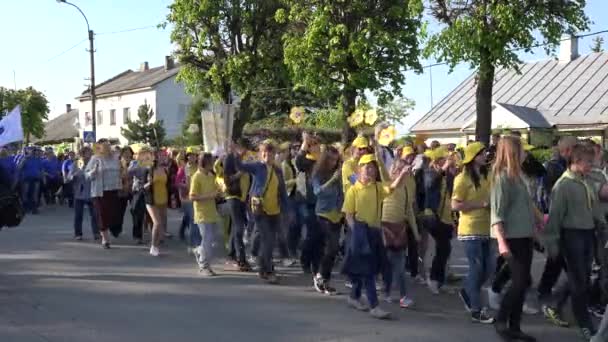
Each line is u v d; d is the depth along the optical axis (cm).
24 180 1888
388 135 861
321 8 2519
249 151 1143
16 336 653
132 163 1352
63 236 1407
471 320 750
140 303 800
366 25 2498
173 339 652
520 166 652
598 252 764
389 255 806
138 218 1303
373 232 752
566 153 734
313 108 4719
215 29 2998
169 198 1443
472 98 4116
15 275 964
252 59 2977
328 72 2583
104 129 6544
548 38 1828
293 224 1070
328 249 873
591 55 3919
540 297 772
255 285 921
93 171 1238
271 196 934
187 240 1332
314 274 945
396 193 806
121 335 662
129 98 6191
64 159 2342
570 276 685
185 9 2931
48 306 777
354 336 677
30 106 5162
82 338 649
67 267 1036
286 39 2680
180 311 766
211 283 930
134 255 1167
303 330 696
